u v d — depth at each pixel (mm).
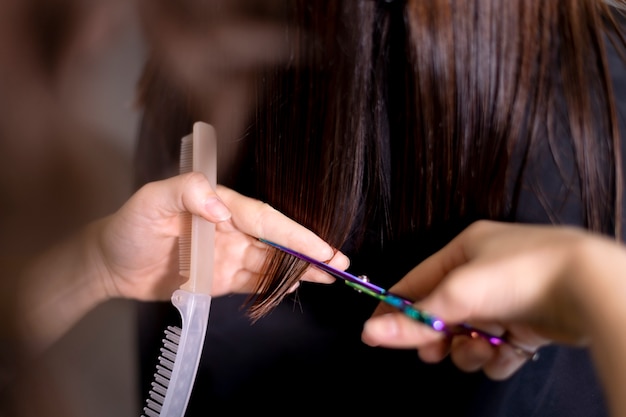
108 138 630
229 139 507
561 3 415
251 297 528
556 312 276
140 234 551
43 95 613
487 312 294
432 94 413
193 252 457
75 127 618
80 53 613
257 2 438
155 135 613
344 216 461
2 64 601
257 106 467
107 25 603
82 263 589
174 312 604
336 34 412
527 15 399
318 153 447
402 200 463
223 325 538
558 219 454
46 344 595
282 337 527
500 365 348
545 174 445
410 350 477
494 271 283
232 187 519
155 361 614
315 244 458
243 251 527
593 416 488
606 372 241
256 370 545
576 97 430
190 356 453
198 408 571
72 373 604
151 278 596
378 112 442
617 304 244
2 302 580
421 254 475
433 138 428
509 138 425
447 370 466
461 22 393
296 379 533
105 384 612
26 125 605
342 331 509
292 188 469
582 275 259
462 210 452
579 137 436
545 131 435
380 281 488
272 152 468
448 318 305
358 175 447
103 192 631
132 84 622
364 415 509
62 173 609
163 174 622
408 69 415
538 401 477
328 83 424
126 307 616
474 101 414
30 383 587
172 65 539
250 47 455
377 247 483
